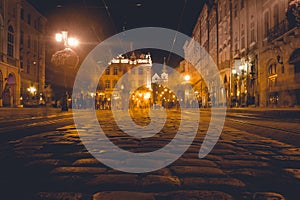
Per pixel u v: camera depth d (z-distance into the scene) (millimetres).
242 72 32156
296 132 8039
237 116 18578
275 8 25172
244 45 33000
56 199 2627
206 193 2811
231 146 6141
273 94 25906
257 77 29047
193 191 2883
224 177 3457
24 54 38062
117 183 3195
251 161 4469
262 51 27625
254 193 2820
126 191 2885
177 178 3412
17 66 33656
